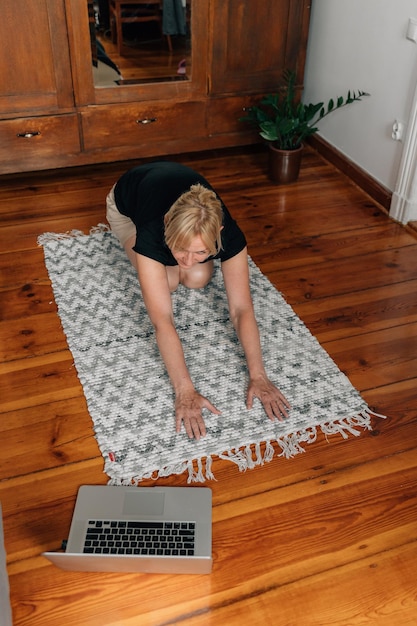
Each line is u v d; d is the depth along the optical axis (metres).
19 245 2.58
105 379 1.96
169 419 1.84
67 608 1.42
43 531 1.57
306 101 3.42
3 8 2.55
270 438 1.80
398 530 1.60
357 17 2.86
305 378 1.99
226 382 1.96
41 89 2.78
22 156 2.91
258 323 2.20
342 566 1.51
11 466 1.72
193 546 1.48
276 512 1.62
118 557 1.39
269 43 3.02
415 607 1.44
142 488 1.63
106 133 2.98
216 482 1.68
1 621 1.05
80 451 1.76
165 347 1.77
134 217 1.93
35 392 1.93
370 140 2.95
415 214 2.76
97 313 2.22
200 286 2.28
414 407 1.92
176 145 3.13
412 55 2.57
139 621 1.40
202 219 1.54
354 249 2.62
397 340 2.17
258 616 1.42
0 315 2.22
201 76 2.98
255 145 3.41
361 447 1.79
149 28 2.77
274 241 2.65
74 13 2.63
